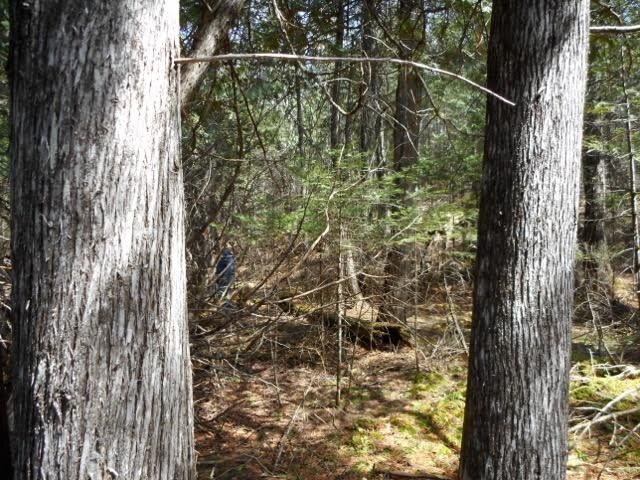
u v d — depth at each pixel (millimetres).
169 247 2137
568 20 3244
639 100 8195
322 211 5305
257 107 6977
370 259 5992
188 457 2326
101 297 1912
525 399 3438
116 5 1891
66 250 1882
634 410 4746
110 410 1942
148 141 2006
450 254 6496
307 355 6547
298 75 6316
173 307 2170
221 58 2086
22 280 1933
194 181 6125
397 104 7895
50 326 1887
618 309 9148
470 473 3695
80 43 1856
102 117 1888
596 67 7895
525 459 3469
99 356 1917
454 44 7570
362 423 5324
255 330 5828
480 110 8461
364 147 9156
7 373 3791
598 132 9773
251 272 6211
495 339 3482
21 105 1910
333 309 6051
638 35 6973
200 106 6039
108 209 1911
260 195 6324
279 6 5691
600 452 4828
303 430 5180
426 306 7043
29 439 1919
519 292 3396
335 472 4516
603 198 9234
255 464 4562
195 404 5480
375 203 5594
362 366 6699
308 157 6754
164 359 2119
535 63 3266
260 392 5891
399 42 6113
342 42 7316
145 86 1984
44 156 1871
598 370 6527
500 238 3451
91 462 1919
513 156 3365
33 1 1859
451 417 5488
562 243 3400
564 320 3473
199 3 4746
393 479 4422
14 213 1963
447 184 6848
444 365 6766
